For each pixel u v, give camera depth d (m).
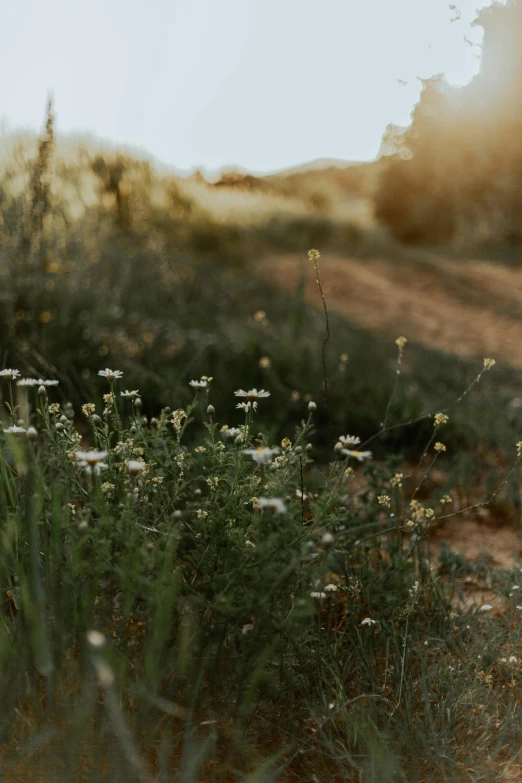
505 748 1.85
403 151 16.77
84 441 3.41
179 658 1.58
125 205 9.22
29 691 1.54
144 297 6.23
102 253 6.59
